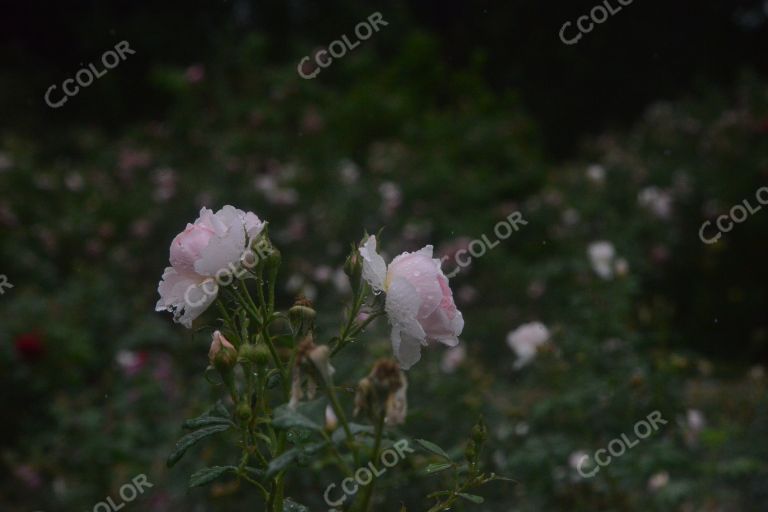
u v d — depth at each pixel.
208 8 12.05
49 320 4.83
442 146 7.95
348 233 6.16
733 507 3.39
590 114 12.46
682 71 12.66
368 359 2.92
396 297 1.72
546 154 11.50
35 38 12.50
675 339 3.53
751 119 7.70
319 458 2.15
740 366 5.61
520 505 2.83
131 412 3.93
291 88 7.90
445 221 6.68
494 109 8.76
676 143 8.27
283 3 12.09
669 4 12.66
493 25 12.34
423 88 9.01
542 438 2.92
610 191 6.87
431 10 13.21
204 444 3.21
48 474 3.95
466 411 2.93
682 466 2.96
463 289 5.84
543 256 6.38
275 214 6.36
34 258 5.98
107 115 11.01
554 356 3.12
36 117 10.39
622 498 2.90
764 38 12.99
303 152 7.17
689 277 6.48
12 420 4.45
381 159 7.30
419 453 2.62
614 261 3.55
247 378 1.76
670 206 6.07
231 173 6.73
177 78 7.98
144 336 4.73
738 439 3.62
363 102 8.16
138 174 7.28
